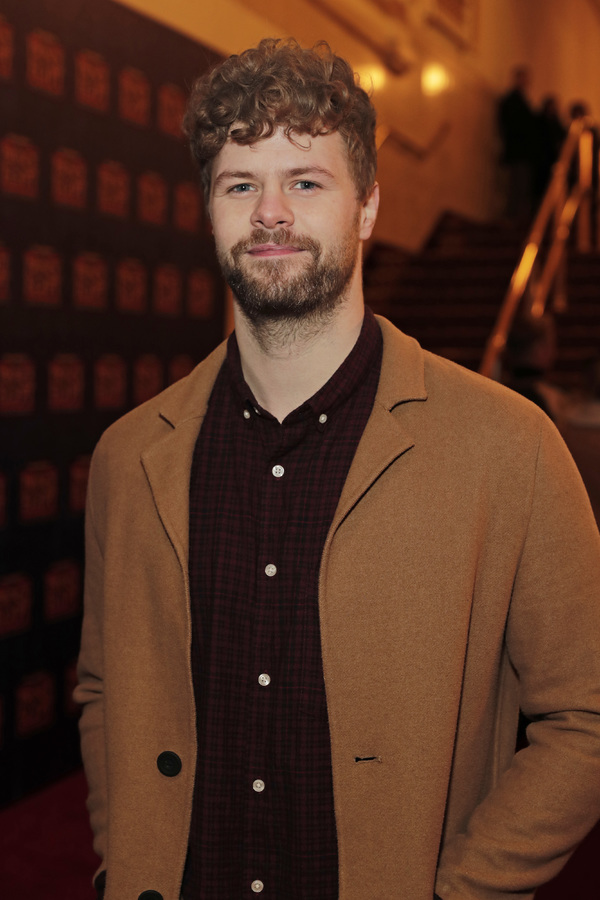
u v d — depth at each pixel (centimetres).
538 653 104
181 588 108
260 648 102
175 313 378
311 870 100
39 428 311
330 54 104
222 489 109
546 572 103
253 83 100
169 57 367
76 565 331
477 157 873
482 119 877
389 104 679
